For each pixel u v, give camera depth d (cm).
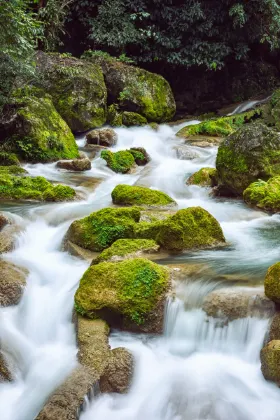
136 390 444
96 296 525
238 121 1563
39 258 663
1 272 591
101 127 1463
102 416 421
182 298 519
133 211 706
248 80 1980
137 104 1552
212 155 1236
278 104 1600
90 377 440
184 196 980
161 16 1717
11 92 1195
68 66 1427
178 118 1791
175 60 1762
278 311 480
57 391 425
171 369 465
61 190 903
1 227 729
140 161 1196
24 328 536
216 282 535
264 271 574
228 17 1773
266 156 906
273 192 849
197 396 430
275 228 765
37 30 1307
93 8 1730
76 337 504
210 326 495
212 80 1944
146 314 511
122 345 498
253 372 452
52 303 566
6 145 1140
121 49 1716
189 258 620
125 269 543
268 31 1794
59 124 1212
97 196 959
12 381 463
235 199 938
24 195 907
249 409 417
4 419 420
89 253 662
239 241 702
